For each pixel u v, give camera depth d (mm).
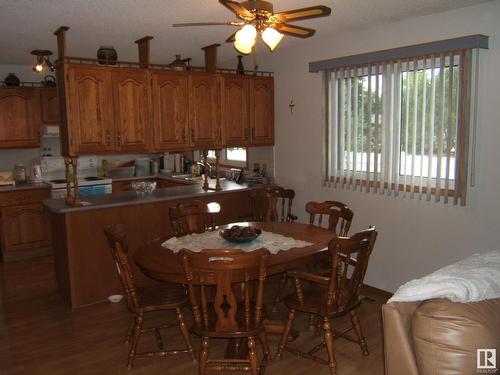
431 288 1804
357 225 4238
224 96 4676
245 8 2422
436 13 3422
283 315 3676
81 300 3893
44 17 3373
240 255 2295
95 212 3908
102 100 3939
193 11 3258
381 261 4062
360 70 3992
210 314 2754
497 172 3189
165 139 4332
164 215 4293
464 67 3234
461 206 3416
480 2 3143
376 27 3867
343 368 2859
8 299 4070
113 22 3557
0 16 3326
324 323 2709
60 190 5461
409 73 3613
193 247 2971
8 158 5801
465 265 2105
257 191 4379
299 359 2977
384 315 1844
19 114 5449
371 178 4023
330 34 4219
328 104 4340
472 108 3275
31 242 5383
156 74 4219
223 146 4719
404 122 3701
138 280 4215
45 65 5453
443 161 3471
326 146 4422
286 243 3057
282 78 4926
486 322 1717
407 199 3779
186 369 2863
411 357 1779
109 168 6312
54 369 2865
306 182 4770
